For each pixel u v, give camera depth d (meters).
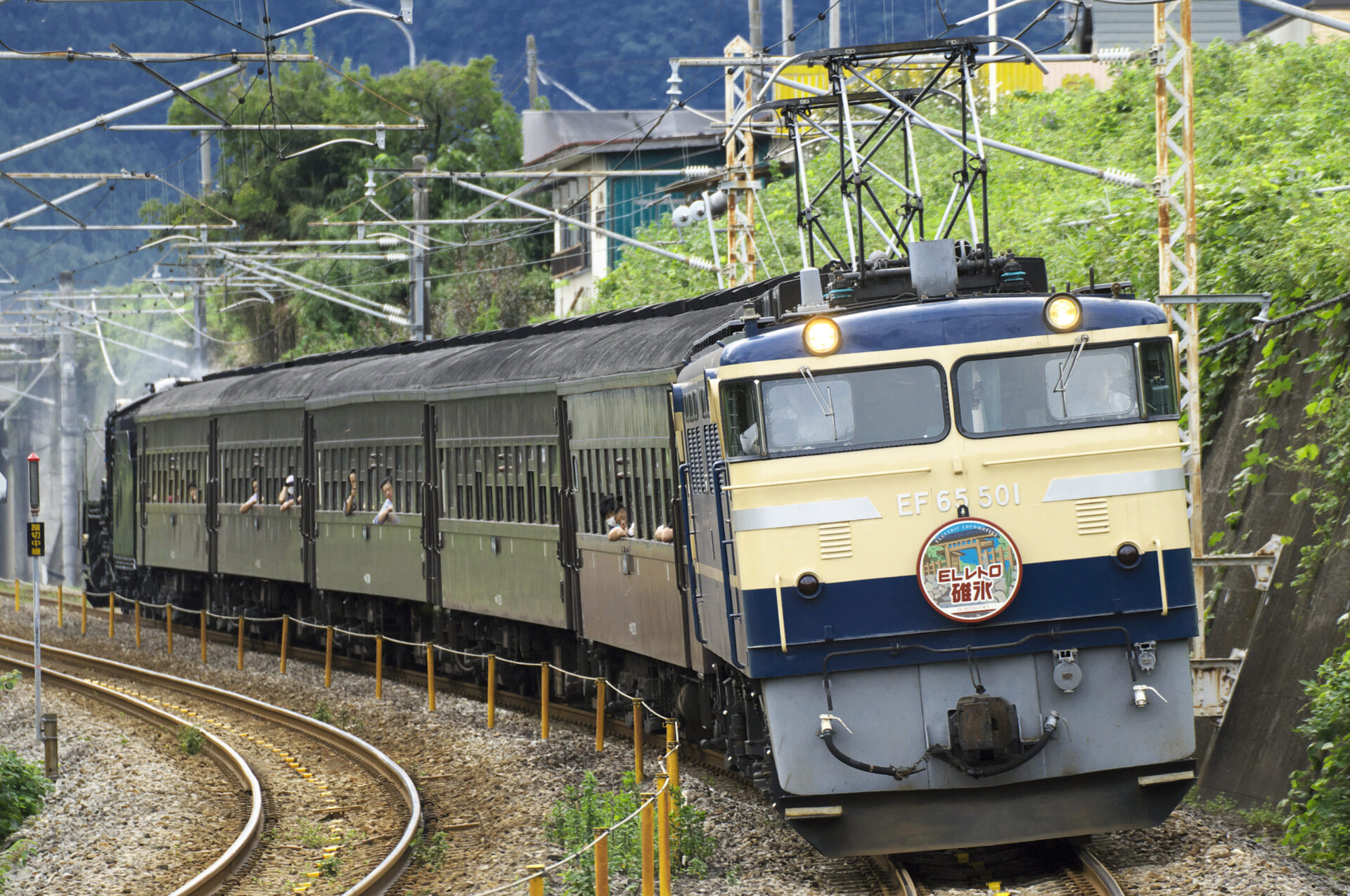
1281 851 35.72
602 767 52.16
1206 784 45.53
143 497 117.25
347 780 54.19
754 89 84.31
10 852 44.62
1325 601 43.88
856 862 36.59
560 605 61.25
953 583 34.00
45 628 115.44
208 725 67.81
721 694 45.09
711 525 38.53
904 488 34.28
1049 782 34.28
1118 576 34.28
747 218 85.31
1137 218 68.19
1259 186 60.25
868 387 34.66
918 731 34.09
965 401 34.53
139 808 50.28
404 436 76.38
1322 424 48.53
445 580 73.25
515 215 194.12
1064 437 34.47
